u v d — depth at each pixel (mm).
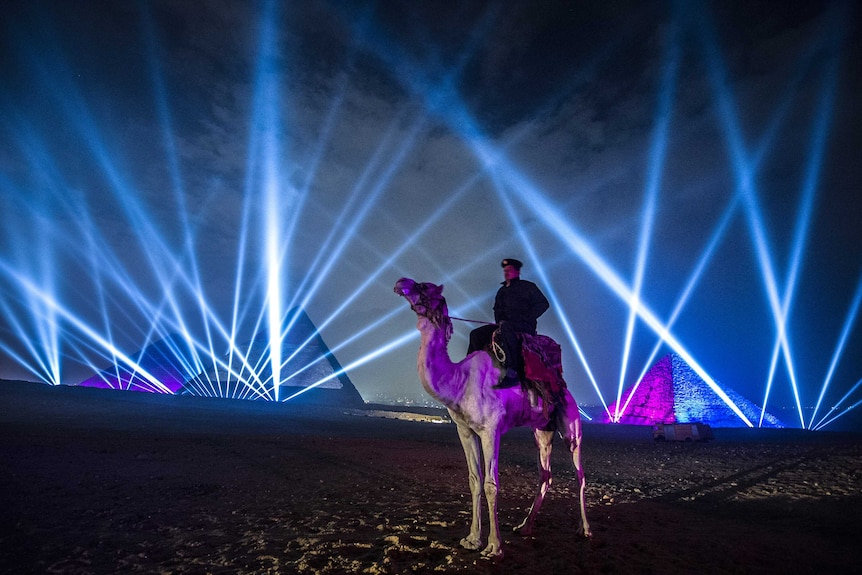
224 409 30672
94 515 6281
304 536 5449
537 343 5473
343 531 5668
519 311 5629
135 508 6719
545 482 5828
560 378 5574
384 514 6625
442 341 4945
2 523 5742
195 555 4836
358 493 8289
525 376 5215
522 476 11133
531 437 22734
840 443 20469
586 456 15781
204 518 6301
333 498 7812
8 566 4480
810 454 15797
